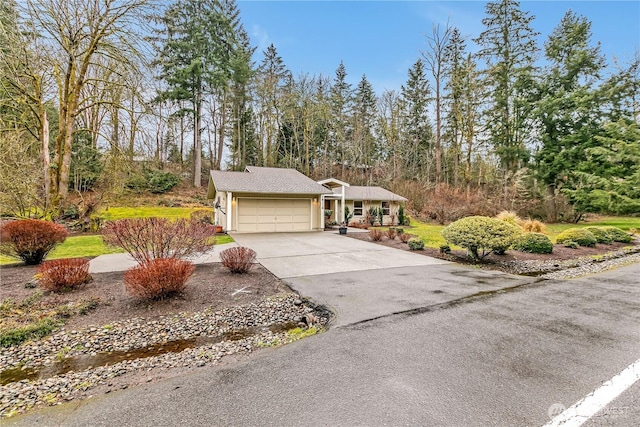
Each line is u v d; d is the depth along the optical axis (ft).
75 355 10.98
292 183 53.16
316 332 12.57
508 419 6.98
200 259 26.55
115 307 14.97
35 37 36.50
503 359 9.82
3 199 34.47
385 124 98.12
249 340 12.03
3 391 8.72
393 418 7.01
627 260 29.86
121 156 43.86
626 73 66.69
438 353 10.25
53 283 16.63
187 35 75.10
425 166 97.86
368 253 30.91
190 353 10.98
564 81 73.82
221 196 51.93
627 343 11.00
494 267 25.43
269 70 95.76
